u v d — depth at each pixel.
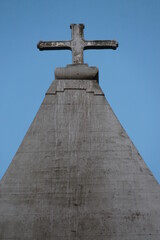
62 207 7.64
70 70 9.41
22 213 7.60
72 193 7.79
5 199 7.75
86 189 7.82
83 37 10.03
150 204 7.66
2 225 7.50
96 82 9.32
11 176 8.00
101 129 8.57
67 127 8.62
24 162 8.17
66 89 9.15
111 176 7.96
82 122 8.68
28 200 7.74
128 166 8.09
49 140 8.45
